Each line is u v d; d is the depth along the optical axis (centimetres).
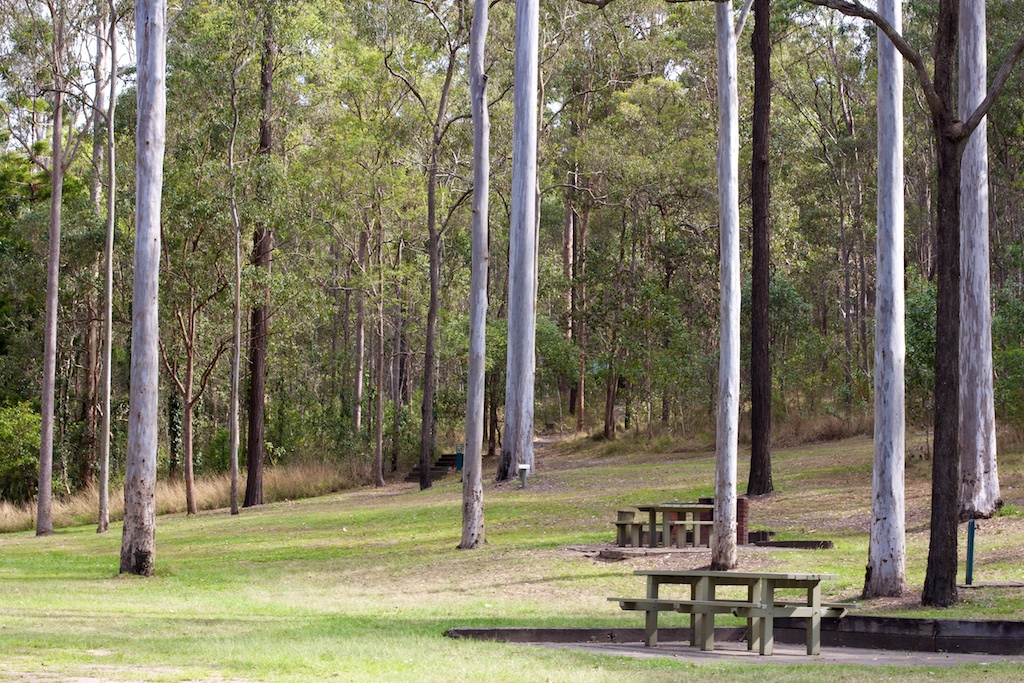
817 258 5712
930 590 1281
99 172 3981
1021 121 3862
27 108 3759
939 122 1257
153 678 813
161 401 4919
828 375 4962
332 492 4266
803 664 965
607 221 5284
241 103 3609
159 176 2025
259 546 2448
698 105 5262
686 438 4344
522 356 3406
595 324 4847
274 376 5416
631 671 923
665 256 4788
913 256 5734
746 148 4994
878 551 1414
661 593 1577
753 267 2656
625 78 5003
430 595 1662
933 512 1289
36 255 4256
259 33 3488
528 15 3300
